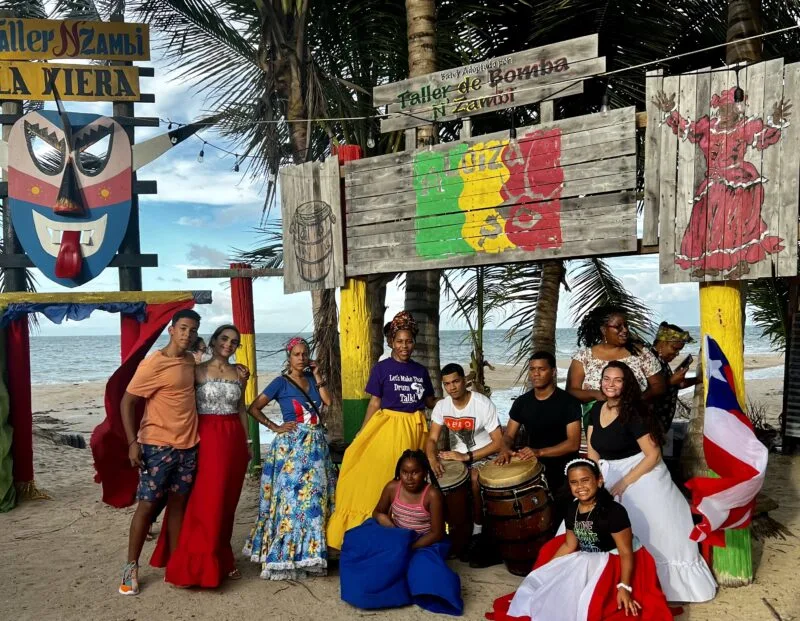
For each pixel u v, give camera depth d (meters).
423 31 7.87
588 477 4.48
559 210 5.73
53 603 5.07
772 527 6.30
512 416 5.92
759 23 7.05
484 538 5.70
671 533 4.93
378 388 5.96
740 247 5.00
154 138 8.27
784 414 9.98
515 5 10.07
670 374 6.20
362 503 5.67
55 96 7.90
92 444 6.45
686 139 5.20
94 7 8.70
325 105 9.36
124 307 7.86
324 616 4.80
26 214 8.05
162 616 4.82
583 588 4.44
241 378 5.59
